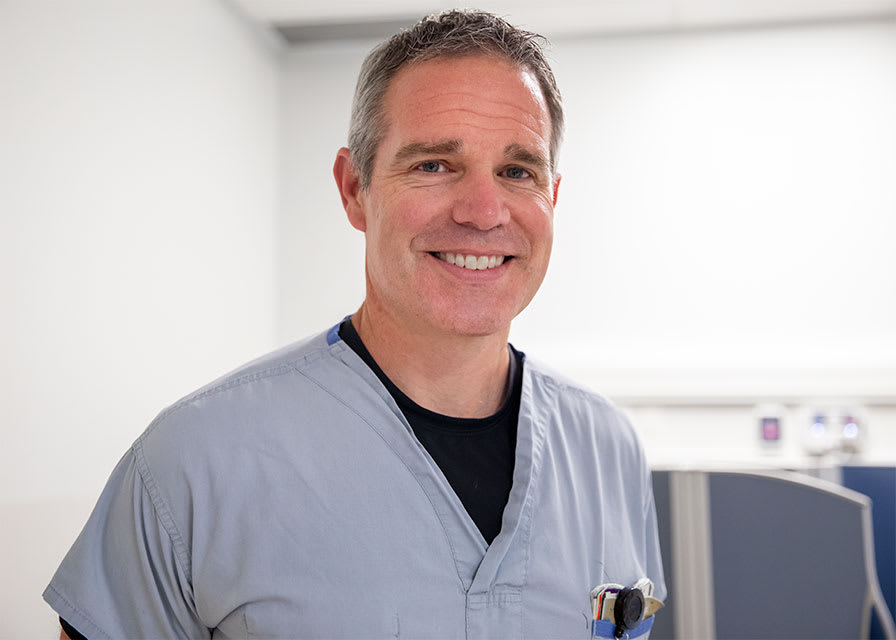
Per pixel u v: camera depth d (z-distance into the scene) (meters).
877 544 2.42
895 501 2.42
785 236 3.87
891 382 3.66
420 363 0.96
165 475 0.91
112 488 0.96
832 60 3.87
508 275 0.92
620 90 3.99
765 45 3.91
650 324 3.93
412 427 0.97
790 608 1.89
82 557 0.94
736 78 3.93
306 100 4.19
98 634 0.92
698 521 1.92
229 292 3.62
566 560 0.98
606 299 3.96
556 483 1.00
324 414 0.95
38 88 2.35
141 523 0.91
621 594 0.99
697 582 1.92
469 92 0.89
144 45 2.95
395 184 0.91
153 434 0.94
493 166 0.90
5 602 2.17
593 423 1.09
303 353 1.00
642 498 1.12
